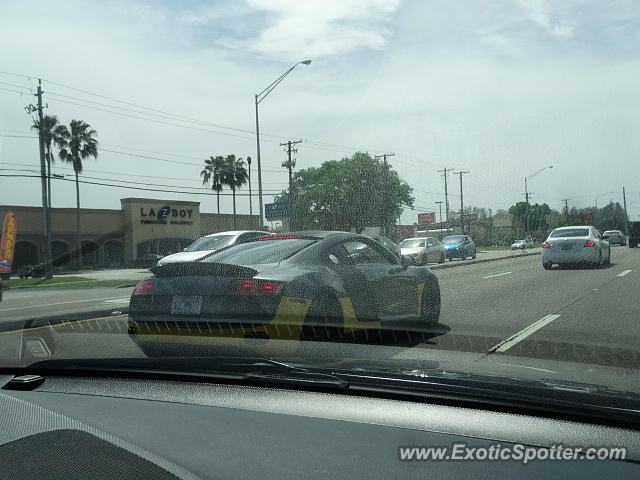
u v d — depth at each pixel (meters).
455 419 2.66
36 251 29.45
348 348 4.46
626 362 4.25
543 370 3.26
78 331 5.64
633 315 6.95
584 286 9.56
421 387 2.87
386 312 5.63
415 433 2.55
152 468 2.44
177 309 4.71
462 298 8.58
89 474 2.43
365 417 2.76
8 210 28.50
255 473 2.33
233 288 4.55
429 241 13.45
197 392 3.31
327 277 5.00
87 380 3.70
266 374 3.26
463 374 3.03
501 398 2.68
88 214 28.33
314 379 3.10
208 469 2.39
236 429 2.75
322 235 5.75
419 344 5.17
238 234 13.28
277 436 2.63
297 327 4.54
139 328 4.89
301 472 2.30
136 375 3.68
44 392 3.50
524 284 10.02
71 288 15.94
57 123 32.47
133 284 15.80
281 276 4.70
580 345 5.14
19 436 2.84
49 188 28.94
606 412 2.48
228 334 4.50
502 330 6.01
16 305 12.48
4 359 4.33
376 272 5.64
